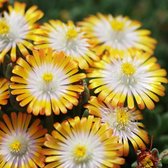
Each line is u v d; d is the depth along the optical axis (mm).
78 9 526
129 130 370
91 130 356
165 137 416
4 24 392
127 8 542
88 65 388
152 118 420
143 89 381
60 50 393
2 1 415
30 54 392
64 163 353
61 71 372
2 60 382
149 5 552
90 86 375
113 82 381
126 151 363
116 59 395
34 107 356
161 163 369
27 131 363
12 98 364
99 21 432
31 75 369
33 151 359
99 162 352
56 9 529
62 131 354
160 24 533
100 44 420
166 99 461
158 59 517
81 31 411
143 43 427
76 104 357
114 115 370
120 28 421
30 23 399
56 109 356
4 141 364
